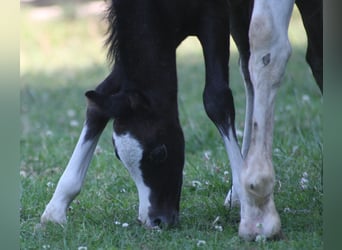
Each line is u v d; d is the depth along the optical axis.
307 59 11.36
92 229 10.34
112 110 9.87
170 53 10.34
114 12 10.19
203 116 15.73
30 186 12.20
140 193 10.19
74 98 19.16
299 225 10.12
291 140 13.86
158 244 9.73
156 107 10.09
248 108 11.32
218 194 11.70
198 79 19.67
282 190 11.47
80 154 10.80
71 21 27.28
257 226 9.48
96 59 23.20
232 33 11.30
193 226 10.28
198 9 10.44
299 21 24.78
